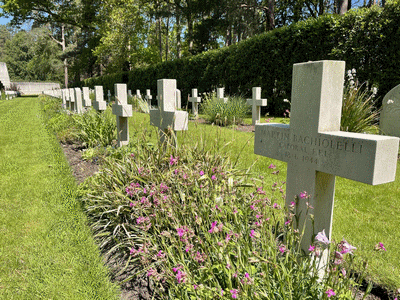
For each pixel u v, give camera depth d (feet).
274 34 32.55
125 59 81.51
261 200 5.98
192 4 65.51
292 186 6.53
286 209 5.65
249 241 5.42
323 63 5.38
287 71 31.78
